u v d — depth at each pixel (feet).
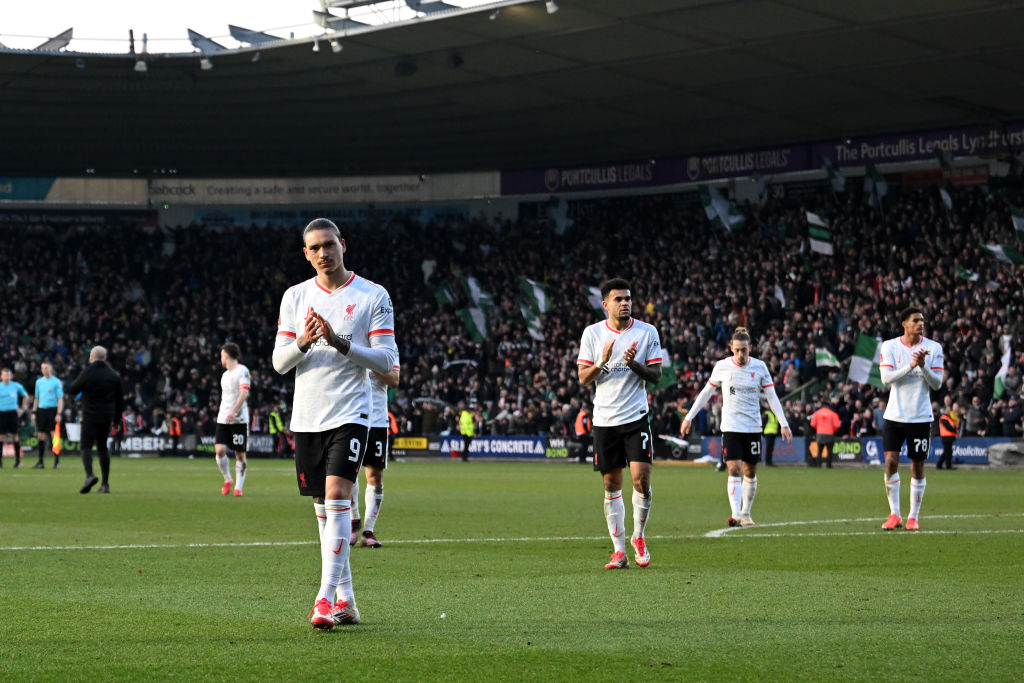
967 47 107.24
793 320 126.00
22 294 158.20
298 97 135.33
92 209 168.55
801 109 130.00
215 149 157.17
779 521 47.19
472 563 32.42
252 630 21.61
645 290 143.43
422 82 127.34
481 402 139.44
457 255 159.22
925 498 61.11
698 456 119.75
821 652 19.66
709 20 102.89
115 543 37.52
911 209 130.62
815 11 99.09
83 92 135.44
